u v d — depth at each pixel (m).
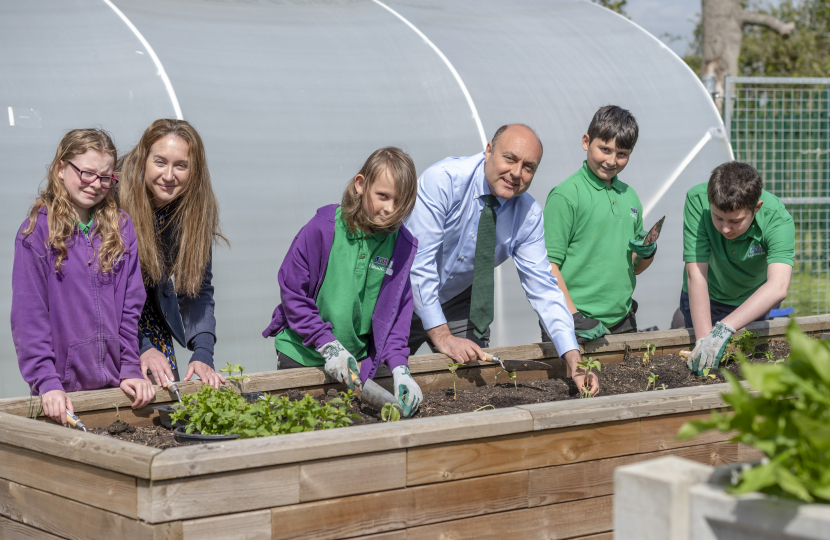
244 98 4.80
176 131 2.66
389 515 2.05
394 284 2.83
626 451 2.44
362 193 2.62
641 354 3.81
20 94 4.25
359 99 5.18
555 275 3.66
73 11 4.72
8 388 4.17
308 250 2.75
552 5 7.27
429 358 3.19
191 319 2.96
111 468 1.85
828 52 14.89
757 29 15.70
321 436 1.95
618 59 6.47
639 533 1.18
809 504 1.06
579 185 3.76
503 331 5.48
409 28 5.90
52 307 2.50
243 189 4.63
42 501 2.10
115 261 2.56
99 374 2.59
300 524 1.93
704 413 2.59
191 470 1.78
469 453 2.16
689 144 6.28
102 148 2.45
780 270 3.48
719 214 3.39
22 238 2.45
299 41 5.38
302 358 3.03
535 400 3.01
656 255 6.09
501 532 2.23
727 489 1.11
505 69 5.89
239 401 2.42
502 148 2.94
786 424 1.14
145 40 4.66
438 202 3.09
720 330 3.36
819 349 1.14
